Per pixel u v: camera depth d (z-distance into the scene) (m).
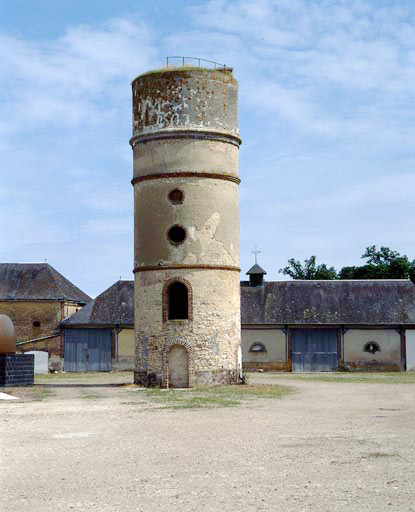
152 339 26.86
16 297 49.12
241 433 14.05
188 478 9.81
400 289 46.78
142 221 27.59
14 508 8.31
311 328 44.97
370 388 26.34
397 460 10.91
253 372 43.62
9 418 16.78
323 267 77.50
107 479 9.84
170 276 26.77
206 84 27.52
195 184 27.06
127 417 16.91
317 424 15.35
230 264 27.44
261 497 8.68
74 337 45.44
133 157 28.56
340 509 8.08
